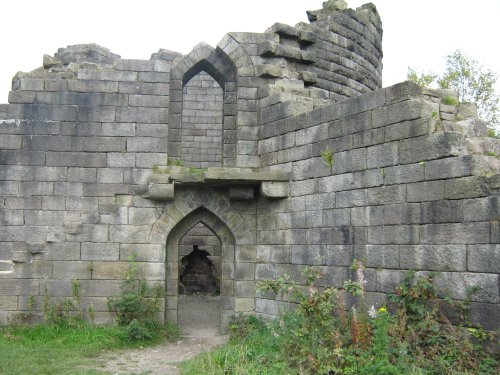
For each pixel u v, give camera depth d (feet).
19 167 45.80
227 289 48.65
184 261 77.36
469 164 31.24
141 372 35.42
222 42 48.67
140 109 46.91
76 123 46.47
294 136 44.47
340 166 40.06
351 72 55.93
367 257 37.29
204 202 47.93
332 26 54.34
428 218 33.30
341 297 35.09
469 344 29.86
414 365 29.40
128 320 45.42
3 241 45.27
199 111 77.15
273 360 33.47
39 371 33.91
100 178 46.29
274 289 35.22
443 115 36.45
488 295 29.78
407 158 34.94
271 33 49.52
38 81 46.44
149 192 45.85
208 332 49.67
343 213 39.55
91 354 39.50
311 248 42.32
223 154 48.62
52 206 45.80
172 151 48.06
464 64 101.86
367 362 29.73
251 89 48.32
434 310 31.91
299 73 50.78
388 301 35.42
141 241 46.42
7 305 44.88
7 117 46.03
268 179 44.75
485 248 30.12
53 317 44.68
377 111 37.32
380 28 62.54
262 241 47.57
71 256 45.65
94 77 46.85
